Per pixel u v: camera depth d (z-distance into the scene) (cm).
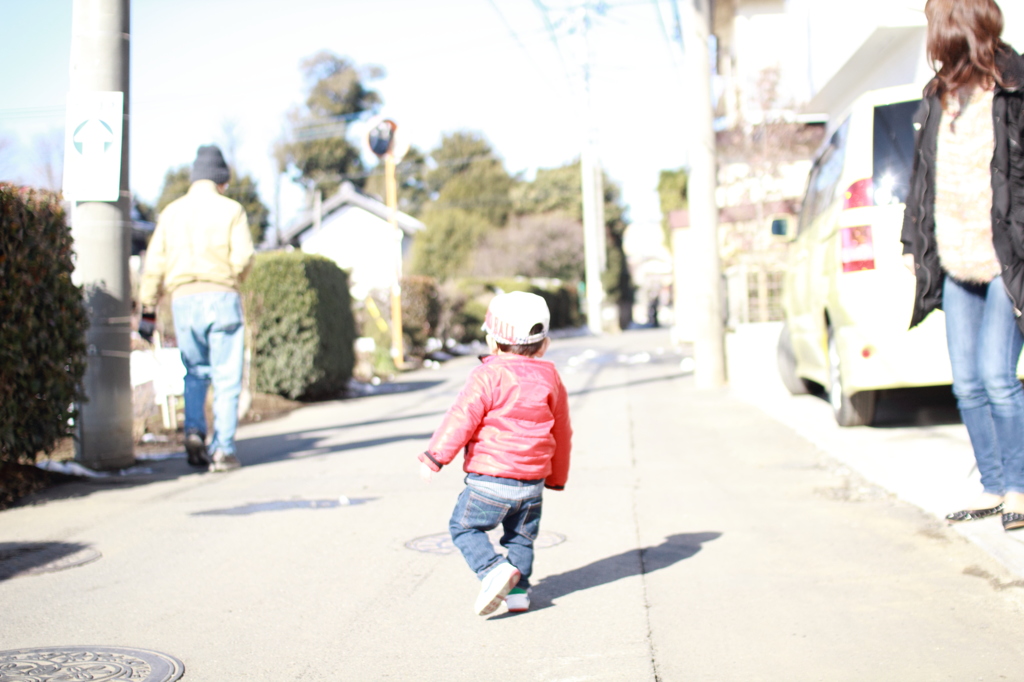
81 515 569
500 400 360
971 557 410
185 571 441
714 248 1218
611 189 5900
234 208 728
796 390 1033
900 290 623
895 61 1253
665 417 948
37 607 389
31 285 617
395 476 679
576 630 347
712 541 463
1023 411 413
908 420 768
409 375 1844
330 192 5928
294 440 916
